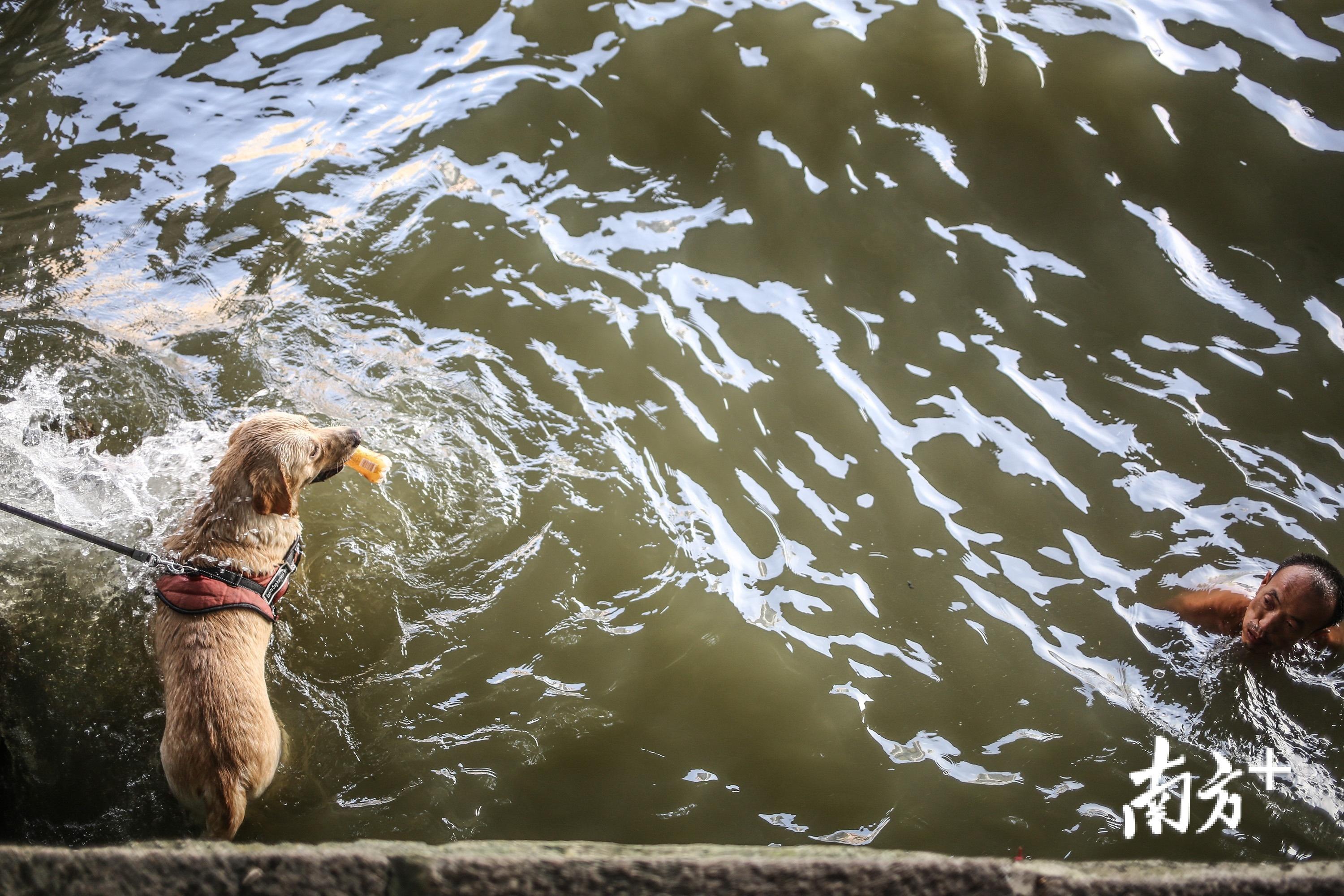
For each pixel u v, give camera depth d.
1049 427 4.32
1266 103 5.01
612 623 3.96
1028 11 5.32
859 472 4.24
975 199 4.81
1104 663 3.90
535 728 3.76
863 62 5.18
